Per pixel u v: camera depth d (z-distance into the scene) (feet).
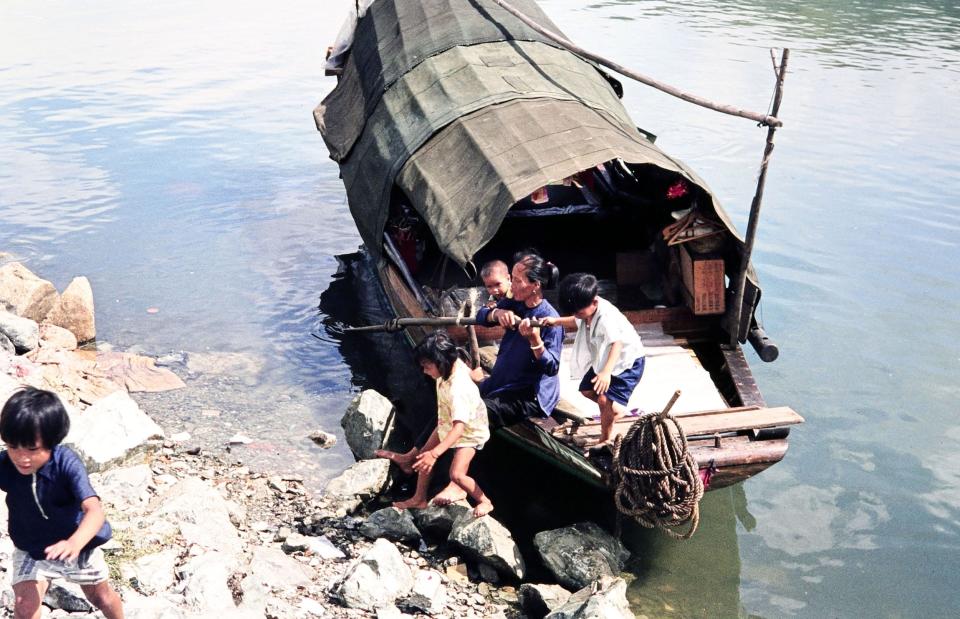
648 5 82.74
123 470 20.65
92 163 45.93
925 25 74.95
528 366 21.38
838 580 20.88
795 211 40.32
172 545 18.10
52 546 11.52
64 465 12.10
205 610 15.78
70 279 33.99
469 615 18.57
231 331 31.30
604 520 22.58
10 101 55.42
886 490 23.89
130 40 71.20
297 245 38.14
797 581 20.86
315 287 34.81
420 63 31.89
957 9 81.71
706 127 50.26
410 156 28.32
